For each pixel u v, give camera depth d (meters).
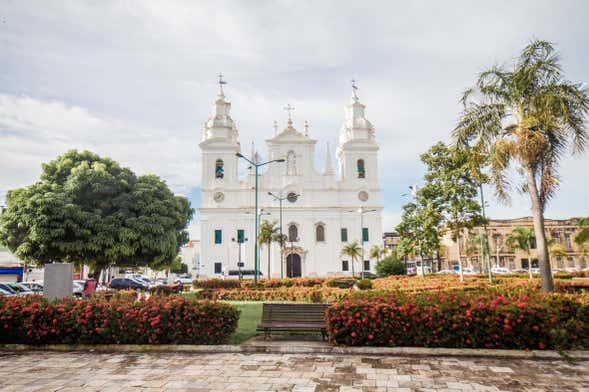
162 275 99.00
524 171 16.36
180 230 51.34
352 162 59.09
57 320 11.10
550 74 16.27
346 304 10.52
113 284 45.12
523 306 9.83
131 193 32.69
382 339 10.20
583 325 10.10
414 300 10.66
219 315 10.91
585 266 73.94
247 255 55.72
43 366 9.31
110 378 8.37
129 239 30.70
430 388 7.56
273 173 58.62
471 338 9.86
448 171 32.78
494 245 79.00
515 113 16.97
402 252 43.59
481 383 7.80
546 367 8.73
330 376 8.30
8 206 30.27
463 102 17.77
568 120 15.33
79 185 30.69
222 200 57.22
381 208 57.56
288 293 25.17
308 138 59.38
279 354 10.06
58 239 29.19
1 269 47.69
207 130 60.25
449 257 87.00
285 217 56.84
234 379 8.20
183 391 7.56
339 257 56.28
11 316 11.25
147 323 10.86
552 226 76.31
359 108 61.53
